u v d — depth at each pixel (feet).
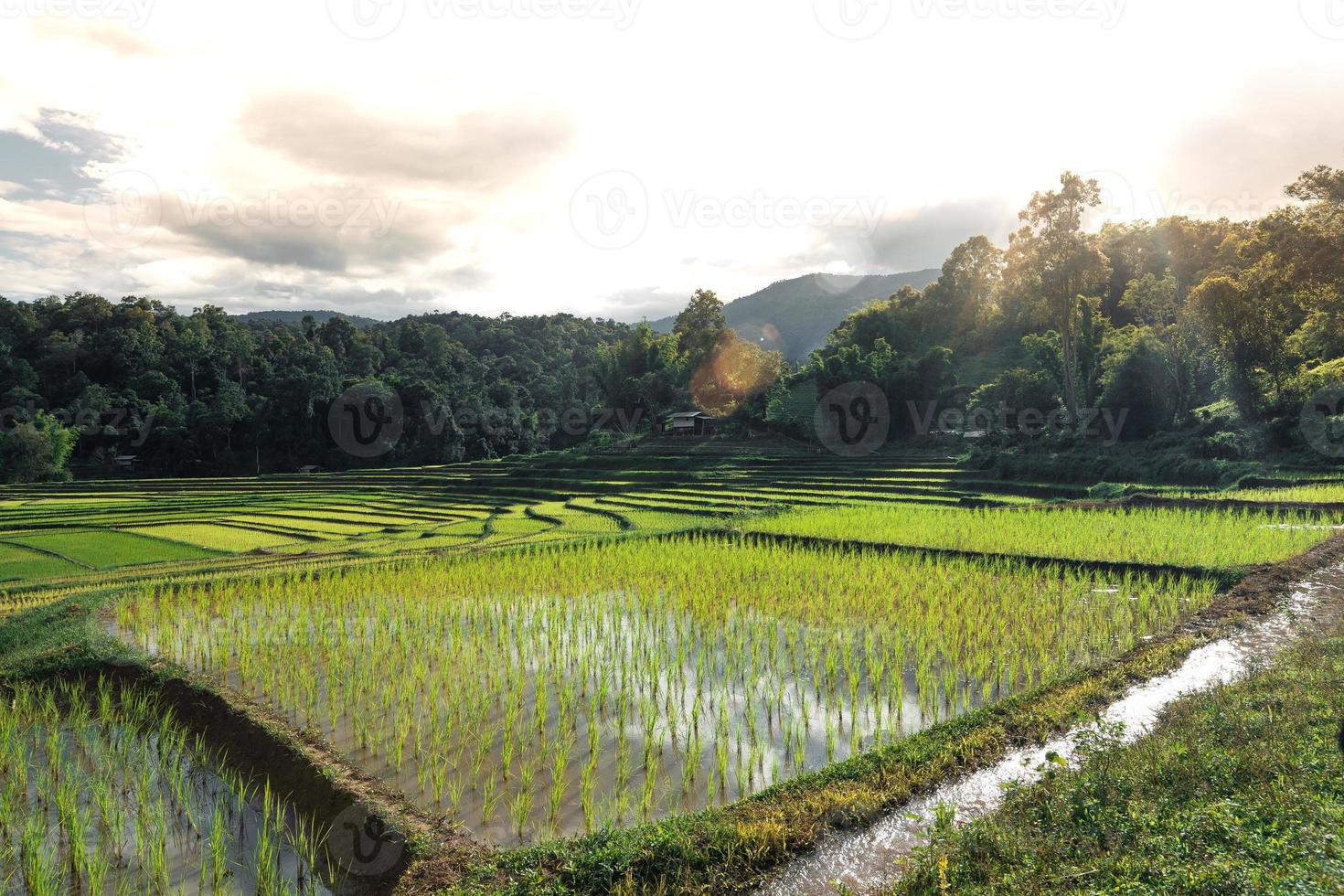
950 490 152.76
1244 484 119.44
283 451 348.59
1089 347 212.23
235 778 38.58
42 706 48.29
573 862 27.30
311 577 80.18
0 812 34.83
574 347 600.80
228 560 103.40
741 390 324.80
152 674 50.31
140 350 396.78
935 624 58.39
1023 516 103.65
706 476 199.21
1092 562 73.41
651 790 35.55
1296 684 35.42
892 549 88.28
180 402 367.04
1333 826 21.90
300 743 39.73
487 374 494.59
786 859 27.40
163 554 119.14
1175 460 135.54
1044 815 27.02
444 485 235.40
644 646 55.11
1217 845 22.17
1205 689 38.52
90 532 146.82
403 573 82.17
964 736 36.32
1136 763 29.22
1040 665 48.93
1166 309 185.37
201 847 32.76
